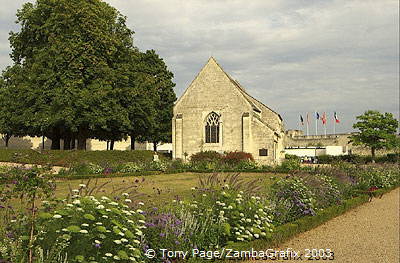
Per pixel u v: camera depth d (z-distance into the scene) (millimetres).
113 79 34812
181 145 42906
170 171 33250
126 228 6055
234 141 41500
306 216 12195
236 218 8648
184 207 8453
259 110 47594
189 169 35156
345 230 12070
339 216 14539
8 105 36250
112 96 34719
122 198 7508
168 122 51906
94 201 6219
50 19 34469
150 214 7527
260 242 8750
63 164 29688
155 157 36281
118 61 37625
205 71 43250
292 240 10484
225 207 8562
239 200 9016
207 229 7887
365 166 26234
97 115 33250
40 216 5551
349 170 22438
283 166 34906
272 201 11383
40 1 35562
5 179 6750
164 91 50812
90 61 33562
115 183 22328
